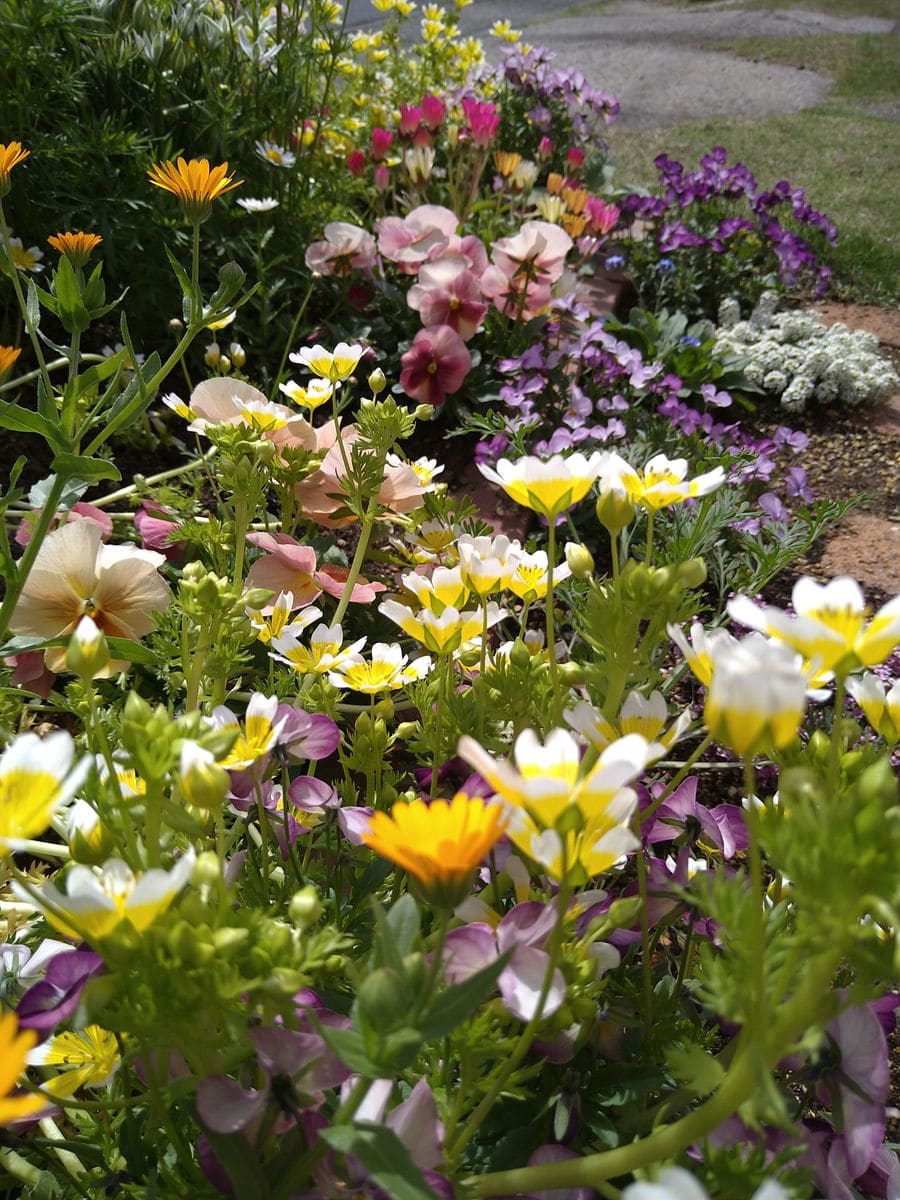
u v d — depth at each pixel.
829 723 2.44
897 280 6.26
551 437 3.75
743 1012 0.80
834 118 10.95
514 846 1.29
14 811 0.76
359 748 1.50
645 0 18.42
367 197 5.34
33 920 1.58
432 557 2.20
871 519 3.89
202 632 1.29
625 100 11.48
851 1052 1.02
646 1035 1.28
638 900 1.12
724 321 5.56
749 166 8.90
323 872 1.44
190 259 3.80
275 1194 0.90
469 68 7.22
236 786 1.37
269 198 4.11
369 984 0.75
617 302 5.46
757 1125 0.79
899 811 0.74
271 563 2.12
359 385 4.05
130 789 1.16
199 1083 0.89
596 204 5.04
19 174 3.49
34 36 3.51
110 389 1.65
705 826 1.42
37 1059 1.09
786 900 1.19
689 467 3.33
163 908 0.80
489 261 4.85
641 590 1.13
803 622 0.84
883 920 1.00
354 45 6.54
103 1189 1.12
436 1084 1.08
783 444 3.86
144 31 4.02
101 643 0.98
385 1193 0.92
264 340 3.86
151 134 4.02
